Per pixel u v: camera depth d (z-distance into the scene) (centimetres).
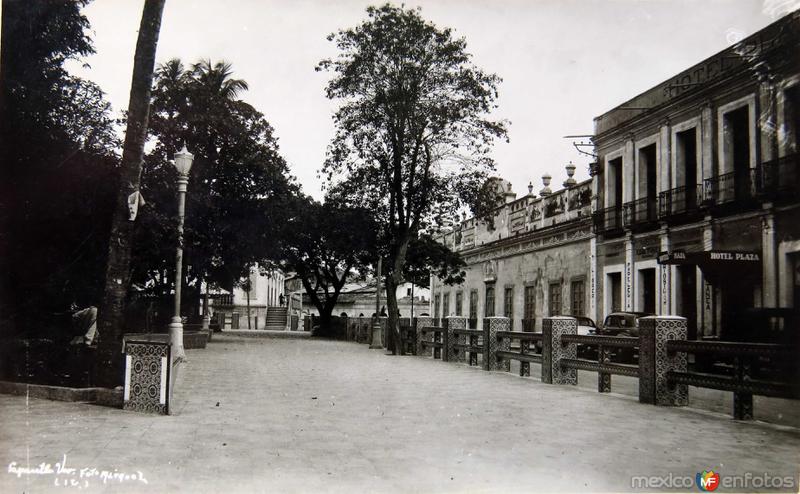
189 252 2492
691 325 1981
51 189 1223
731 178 1809
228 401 899
